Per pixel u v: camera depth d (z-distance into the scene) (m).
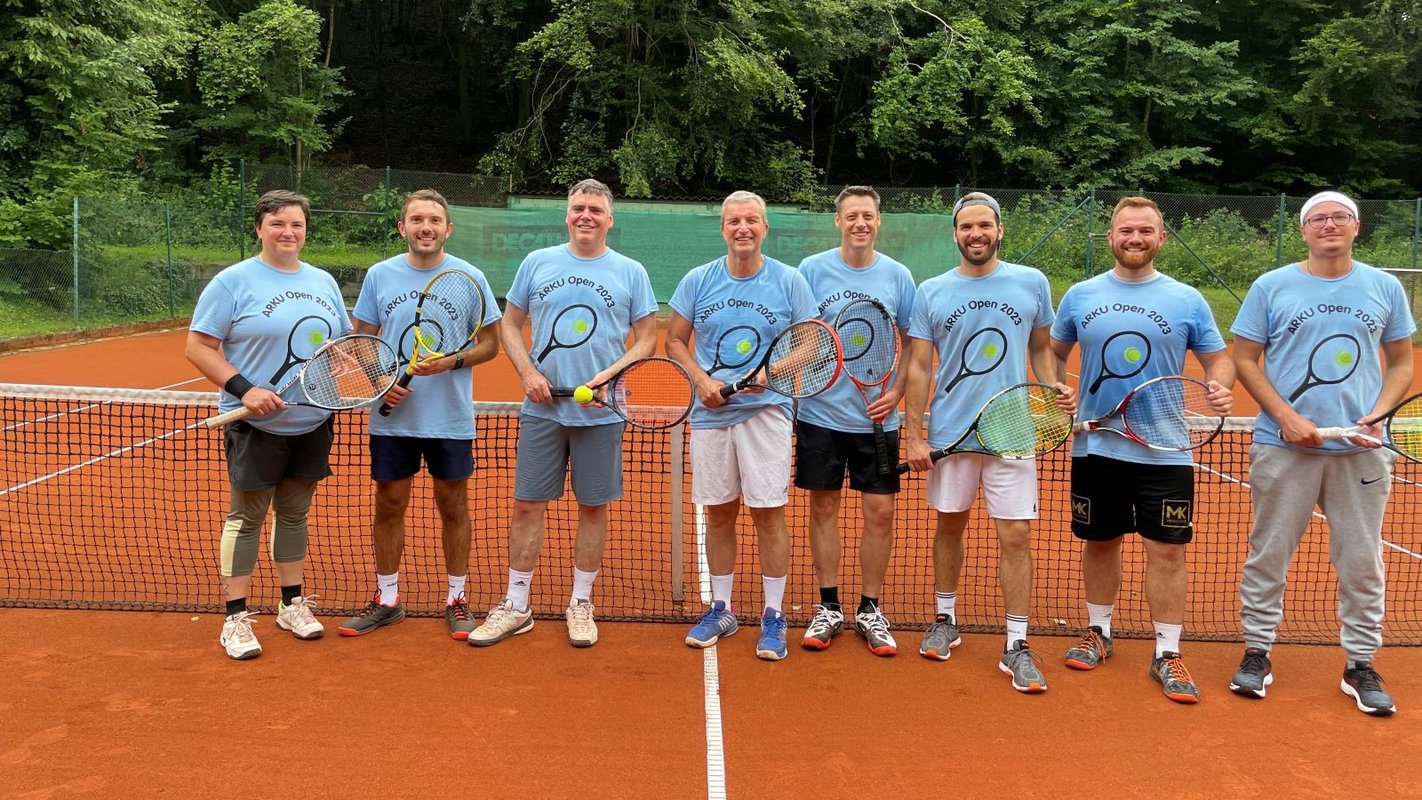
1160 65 28.16
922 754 2.98
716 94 22.44
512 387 11.62
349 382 3.65
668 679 3.50
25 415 8.08
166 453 7.12
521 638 3.88
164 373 11.40
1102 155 27.47
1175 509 3.46
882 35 26.02
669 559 4.92
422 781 2.77
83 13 16.47
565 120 24.59
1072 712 3.29
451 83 32.91
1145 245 3.49
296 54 23.81
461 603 3.99
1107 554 3.72
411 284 3.92
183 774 2.79
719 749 2.99
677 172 24.91
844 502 6.14
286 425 3.60
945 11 26.94
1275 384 3.45
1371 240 17.38
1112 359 3.54
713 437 3.75
